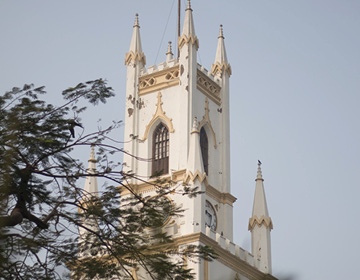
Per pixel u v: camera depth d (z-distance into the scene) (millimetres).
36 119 41469
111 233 42344
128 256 42312
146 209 43250
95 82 42469
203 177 84625
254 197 92375
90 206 42219
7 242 38156
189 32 94125
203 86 94125
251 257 87312
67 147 41469
